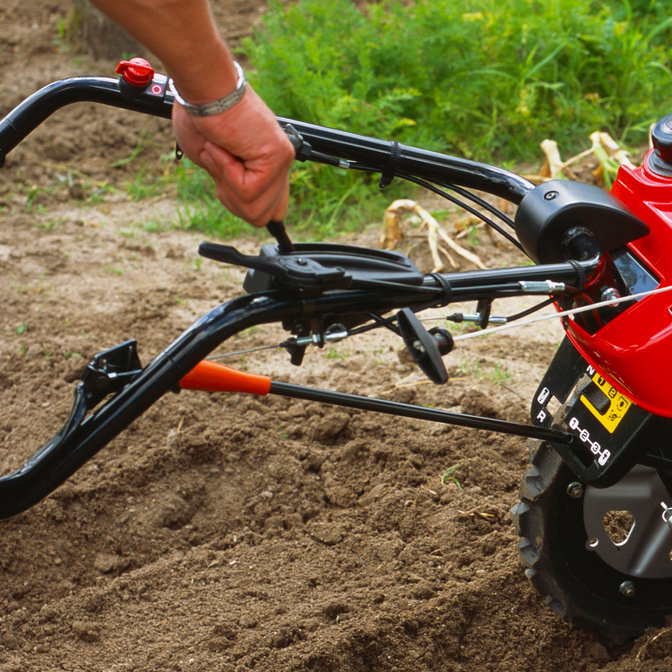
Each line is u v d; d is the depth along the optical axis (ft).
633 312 6.56
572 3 21.03
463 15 20.54
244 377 6.31
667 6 23.81
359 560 9.58
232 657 8.24
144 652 8.44
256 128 5.04
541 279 6.17
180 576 9.50
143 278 15.49
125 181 19.79
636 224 6.50
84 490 10.42
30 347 13.26
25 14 25.73
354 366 12.88
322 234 17.19
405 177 7.41
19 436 11.56
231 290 15.11
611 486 7.55
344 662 8.18
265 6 26.45
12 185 19.15
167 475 10.82
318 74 18.22
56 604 9.11
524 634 8.67
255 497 10.55
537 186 6.70
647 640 8.33
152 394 5.50
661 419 6.92
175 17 4.61
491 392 12.10
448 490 10.37
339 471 10.82
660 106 20.88
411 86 19.60
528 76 19.76
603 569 8.20
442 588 9.02
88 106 21.63
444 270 15.25
